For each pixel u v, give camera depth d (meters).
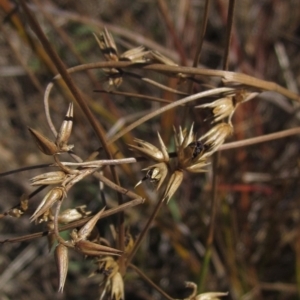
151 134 0.21
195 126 0.17
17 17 0.14
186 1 0.20
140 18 0.24
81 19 0.17
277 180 0.16
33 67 0.22
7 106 0.23
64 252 0.08
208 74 0.10
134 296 0.20
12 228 0.22
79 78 0.23
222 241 0.17
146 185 0.19
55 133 0.10
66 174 0.09
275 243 0.18
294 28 0.22
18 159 0.22
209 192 0.17
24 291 0.21
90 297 0.20
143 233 0.10
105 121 0.20
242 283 0.17
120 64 0.10
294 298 0.17
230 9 0.10
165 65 0.10
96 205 0.20
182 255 0.17
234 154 0.17
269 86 0.11
